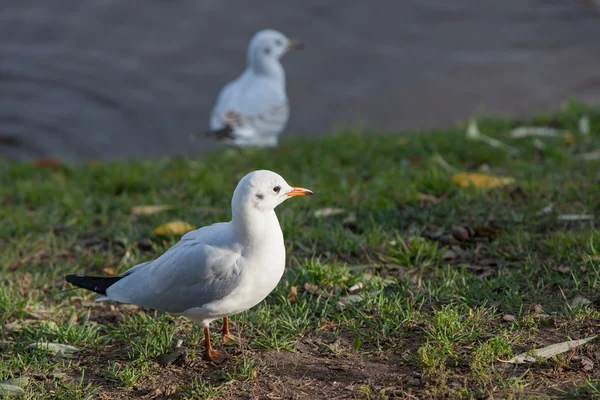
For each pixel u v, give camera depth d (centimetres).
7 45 3378
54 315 912
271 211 754
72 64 3269
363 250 1014
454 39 3481
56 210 1273
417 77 3194
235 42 3462
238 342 815
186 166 1519
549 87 3075
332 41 3469
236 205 741
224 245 747
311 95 3103
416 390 701
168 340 813
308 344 803
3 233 1172
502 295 859
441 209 1125
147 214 1233
